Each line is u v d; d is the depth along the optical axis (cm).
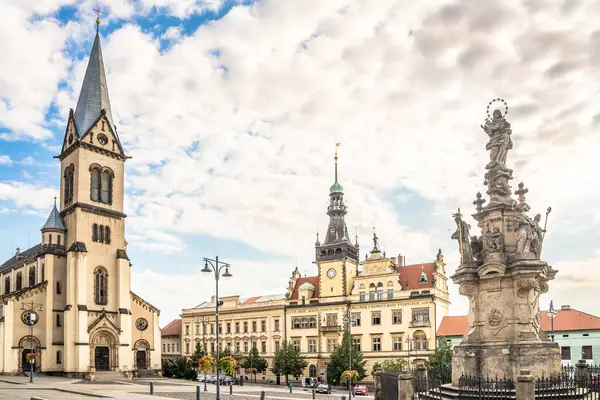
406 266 10412
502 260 2722
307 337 10788
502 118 2934
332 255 11000
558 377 2331
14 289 9419
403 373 2614
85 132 8469
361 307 10275
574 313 8456
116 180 8744
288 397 5397
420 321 9575
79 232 8125
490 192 2877
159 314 8944
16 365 7562
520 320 2655
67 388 5416
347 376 6606
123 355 8169
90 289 8069
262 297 12256
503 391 2294
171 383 7256
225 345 11850
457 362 2744
